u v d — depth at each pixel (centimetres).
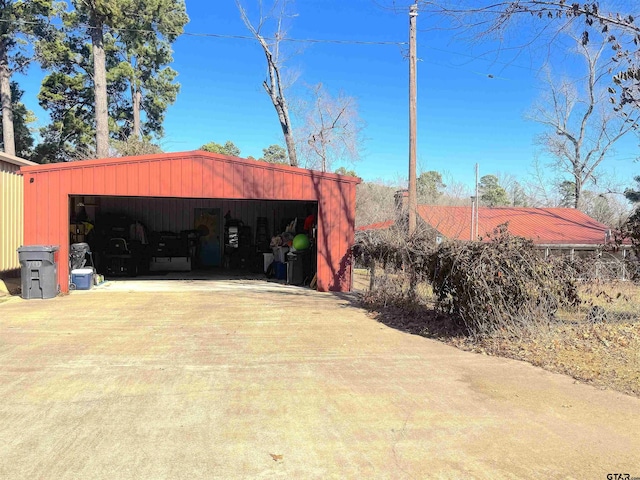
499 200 4350
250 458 326
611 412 415
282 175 1252
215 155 1206
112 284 1369
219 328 766
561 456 333
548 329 661
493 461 325
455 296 705
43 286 1064
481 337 667
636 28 673
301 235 1420
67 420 388
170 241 1794
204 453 333
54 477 298
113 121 3256
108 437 357
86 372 521
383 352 624
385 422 391
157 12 3025
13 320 819
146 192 1175
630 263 725
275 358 589
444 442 354
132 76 3288
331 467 315
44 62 2905
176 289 1270
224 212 1881
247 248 1859
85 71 3106
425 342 684
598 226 2517
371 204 2362
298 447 344
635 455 335
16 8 2555
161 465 315
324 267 1271
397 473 308
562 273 682
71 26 2766
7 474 302
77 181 1145
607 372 520
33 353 600
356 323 821
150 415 400
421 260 858
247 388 473
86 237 1538
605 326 685
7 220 1337
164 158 1181
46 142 3100
